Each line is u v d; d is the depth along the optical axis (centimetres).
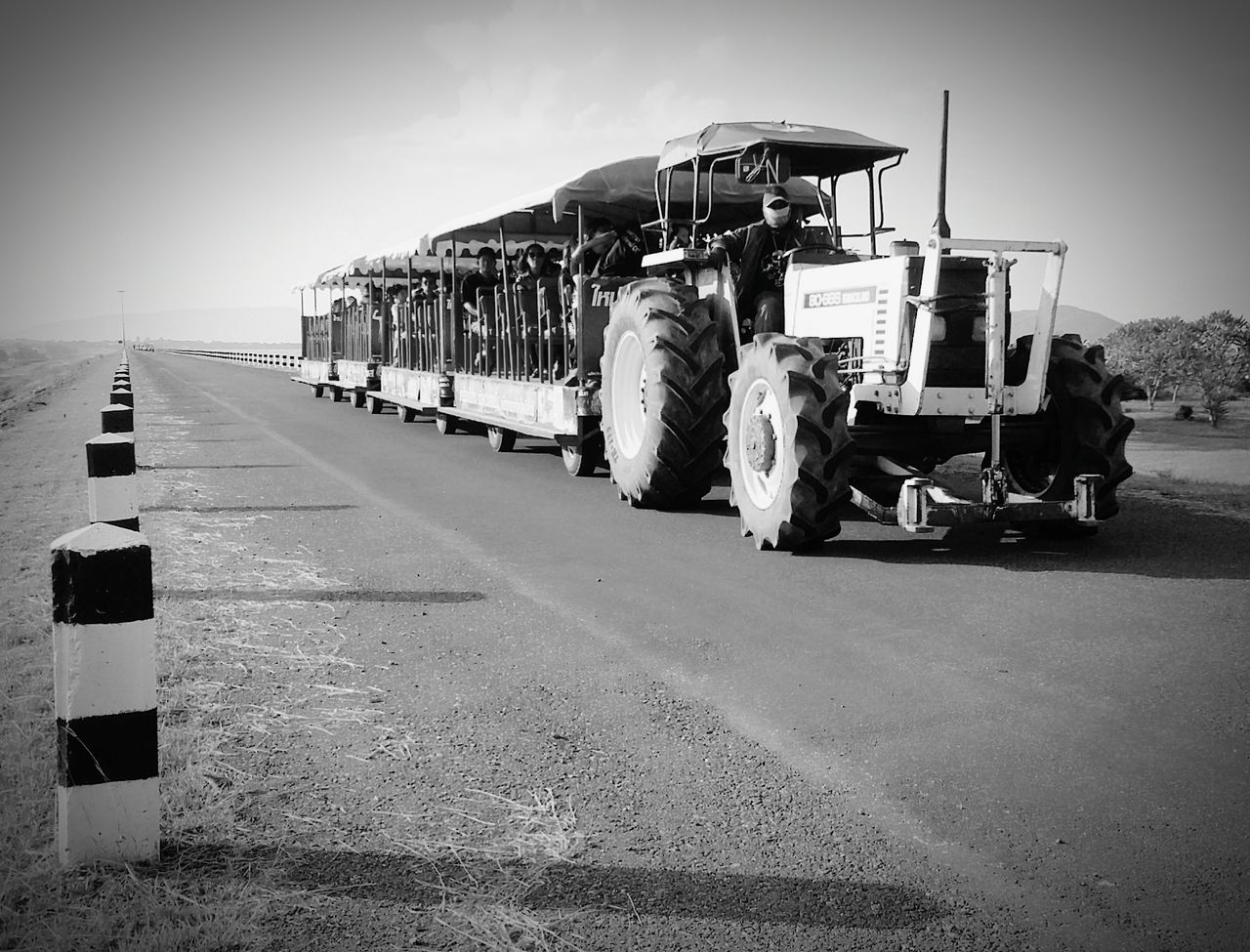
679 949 235
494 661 450
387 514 838
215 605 539
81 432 1656
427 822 297
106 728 261
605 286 1027
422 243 1410
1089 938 238
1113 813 301
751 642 475
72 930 237
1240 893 257
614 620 515
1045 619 505
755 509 691
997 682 416
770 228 849
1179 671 423
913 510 619
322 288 2427
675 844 285
